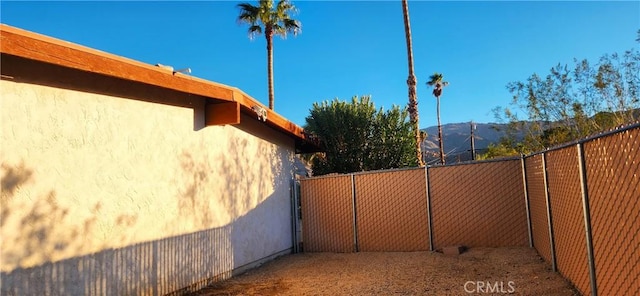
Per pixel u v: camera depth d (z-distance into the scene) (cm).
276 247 1023
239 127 885
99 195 556
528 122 1188
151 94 651
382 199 1035
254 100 837
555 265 677
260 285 752
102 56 516
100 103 565
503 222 920
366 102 1341
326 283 742
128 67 553
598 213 457
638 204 352
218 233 789
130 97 614
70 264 512
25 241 465
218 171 800
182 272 691
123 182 592
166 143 675
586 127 1046
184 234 700
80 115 537
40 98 490
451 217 964
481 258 842
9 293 446
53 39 462
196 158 739
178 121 702
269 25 2898
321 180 1116
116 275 573
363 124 1302
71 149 522
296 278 797
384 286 695
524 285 626
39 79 491
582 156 500
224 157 822
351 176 1075
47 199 491
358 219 1058
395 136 1320
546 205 706
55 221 498
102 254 555
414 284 693
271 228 1003
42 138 489
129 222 598
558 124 1114
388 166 1303
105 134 570
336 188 1093
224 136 827
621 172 384
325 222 1098
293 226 1116
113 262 570
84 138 540
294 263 950
